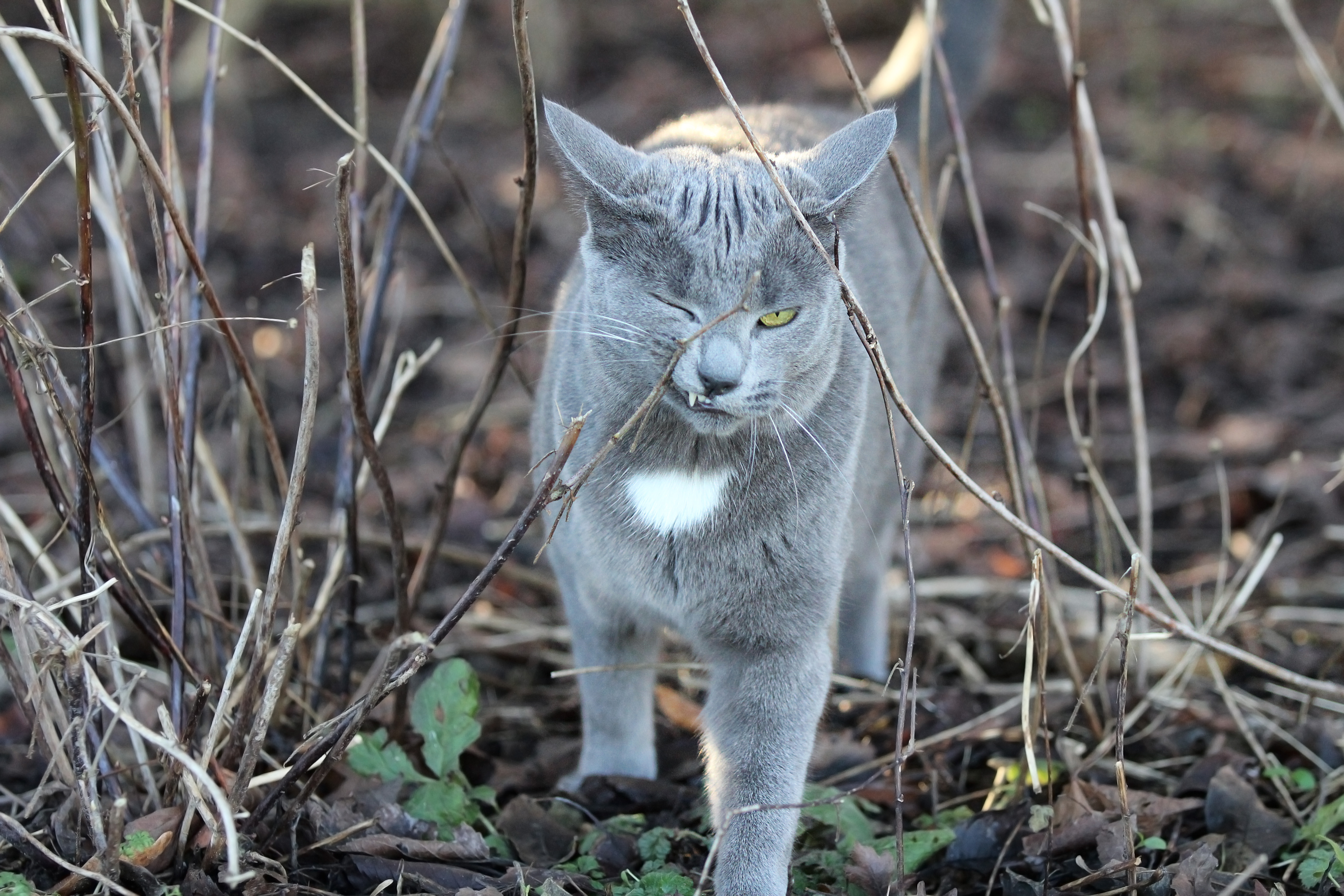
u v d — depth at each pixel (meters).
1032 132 8.08
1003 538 5.07
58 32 2.63
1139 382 4.04
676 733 3.94
